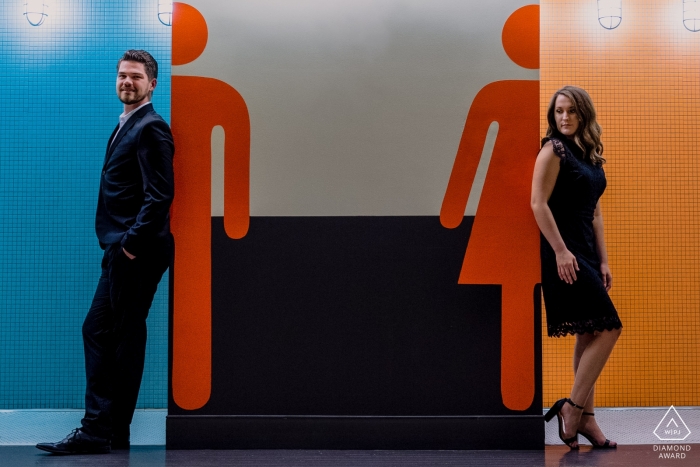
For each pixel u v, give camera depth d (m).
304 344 2.84
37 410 3.55
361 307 2.85
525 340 2.84
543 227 2.79
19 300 3.58
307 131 2.87
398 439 2.81
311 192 2.87
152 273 2.84
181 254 2.85
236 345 2.84
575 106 2.87
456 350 2.84
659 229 3.67
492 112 2.87
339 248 2.86
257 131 2.87
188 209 2.85
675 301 3.66
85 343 2.84
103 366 2.81
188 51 2.86
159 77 3.62
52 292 3.59
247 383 2.83
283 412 2.83
